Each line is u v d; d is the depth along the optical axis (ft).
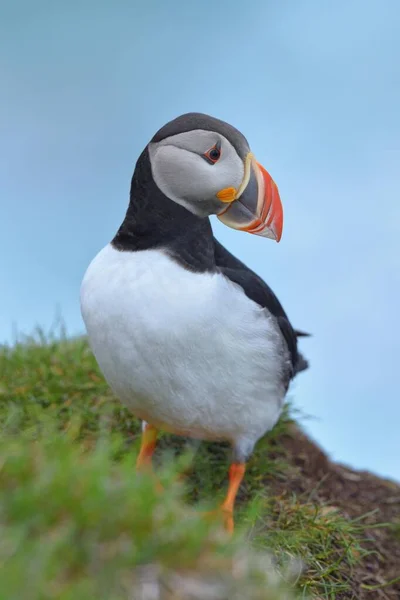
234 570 9.94
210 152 15.06
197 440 18.98
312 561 16.05
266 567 10.82
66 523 9.36
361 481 21.11
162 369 14.78
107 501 9.61
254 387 15.51
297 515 17.25
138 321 14.55
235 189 15.34
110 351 15.01
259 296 15.93
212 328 14.64
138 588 9.35
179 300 14.52
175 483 11.03
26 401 19.33
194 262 14.96
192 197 15.12
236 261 16.89
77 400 19.48
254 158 15.67
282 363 16.06
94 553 9.29
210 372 14.92
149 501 9.82
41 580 8.64
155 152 15.19
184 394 15.07
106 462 10.48
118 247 15.42
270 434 20.02
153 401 15.35
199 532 9.78
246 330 15.01
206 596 9.56
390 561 18.15
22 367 20.39
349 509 19.63
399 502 20.43
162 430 17.93
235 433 16.16
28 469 9.98
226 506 16.01
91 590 8.86
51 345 21.48
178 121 15.30
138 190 15.35
